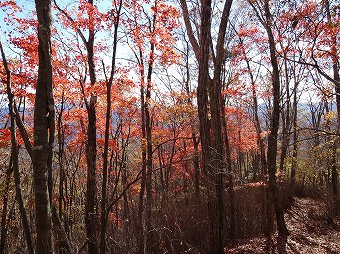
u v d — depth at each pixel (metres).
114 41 6.66
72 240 8.41
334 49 9.21
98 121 10.91
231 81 15.09
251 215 11.98
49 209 3.64
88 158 8.65
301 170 18.42
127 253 7.13
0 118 9.73
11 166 8.91
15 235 10.29
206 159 8.39
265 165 13.79
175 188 16.88
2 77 6.73
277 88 11.77
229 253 9.73
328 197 16.20
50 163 3.74
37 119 3.60
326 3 7.07
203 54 8.31
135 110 11.88
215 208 8.36
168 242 7.93
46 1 3.65
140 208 8.64
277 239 11.30
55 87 7.88
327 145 14.77
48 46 3.63
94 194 8.20
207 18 8.25
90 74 8.94
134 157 14.91
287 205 17.28
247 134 20.55
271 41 11.49
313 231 13.16
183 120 13.34
